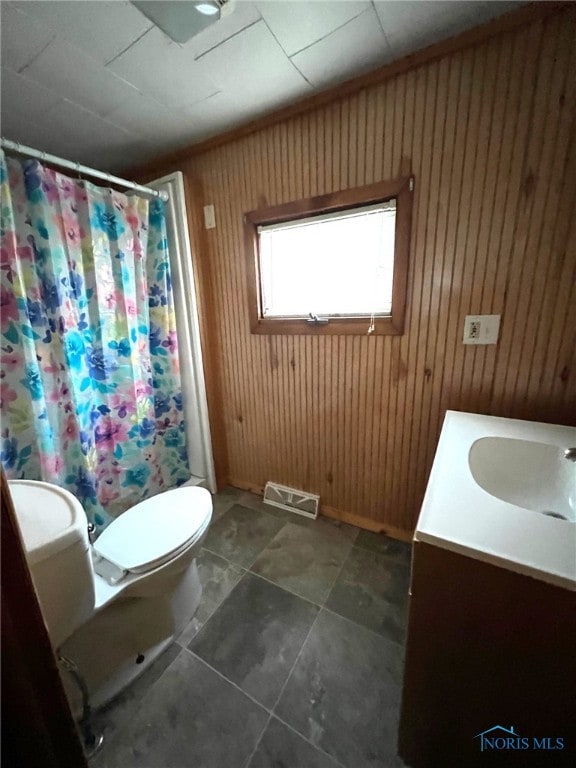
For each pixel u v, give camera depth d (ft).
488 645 2.01
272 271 5.41
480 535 1.97
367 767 2.67
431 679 2.28
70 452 4.69
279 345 5.57
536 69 3.14
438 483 2.54
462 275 3.95
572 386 3.69
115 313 5.12
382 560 4.88
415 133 3.79
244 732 2.92
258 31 3.13
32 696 1.51
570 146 3.17
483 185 3.60
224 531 5.60
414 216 4.04
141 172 6.06
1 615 1.35
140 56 3.39
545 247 3.49
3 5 2.70
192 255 5.64
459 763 2.42
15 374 3.96
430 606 2.11
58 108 4.26
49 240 4.05
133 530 3.61
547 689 1.90
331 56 3.53
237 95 4.10
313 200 4.56
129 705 3.13
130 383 5.37
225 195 5.32
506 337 3.90
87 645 3.04
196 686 3.28
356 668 3.41
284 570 4.72
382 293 4.58
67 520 2.57
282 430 6.03
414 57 3.53
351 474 5.53
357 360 4.95
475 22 3.18
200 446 6.58
